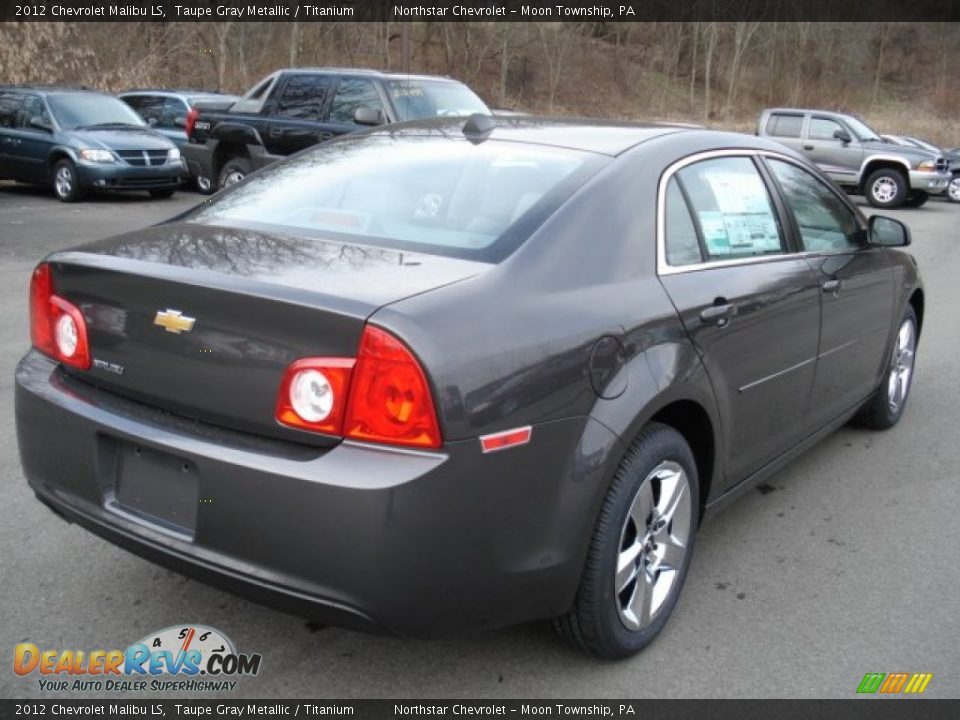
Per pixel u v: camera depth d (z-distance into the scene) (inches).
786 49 2252.7
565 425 100.7
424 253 108.0
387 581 91.0
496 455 94.2
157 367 102.7
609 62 2114.9
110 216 523.2
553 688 111.5
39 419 111.7
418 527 90.4
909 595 135.6
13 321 277.6
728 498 137.8
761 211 146.9
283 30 1497.3
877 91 2322.8
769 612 130.0
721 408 126.6
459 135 137.8
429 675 113.3
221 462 94.9
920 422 215.9
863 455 193.0
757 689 112.3
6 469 167.3
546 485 99.6
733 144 146.4
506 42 1736.0
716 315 123.5
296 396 92.9
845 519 161.5
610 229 115.3
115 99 624.4
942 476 182.1
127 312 104.8
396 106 455.8
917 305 210.8
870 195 778.8
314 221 120.8
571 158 124.9
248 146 514.9
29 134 589.0
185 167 605.9
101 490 106.8
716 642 122.1
